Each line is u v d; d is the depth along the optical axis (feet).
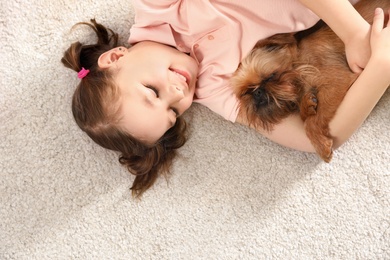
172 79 4.05
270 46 4.00
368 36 3.75
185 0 4.03
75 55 4.49
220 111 4.34
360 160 4.63
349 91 3.87
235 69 4.08
